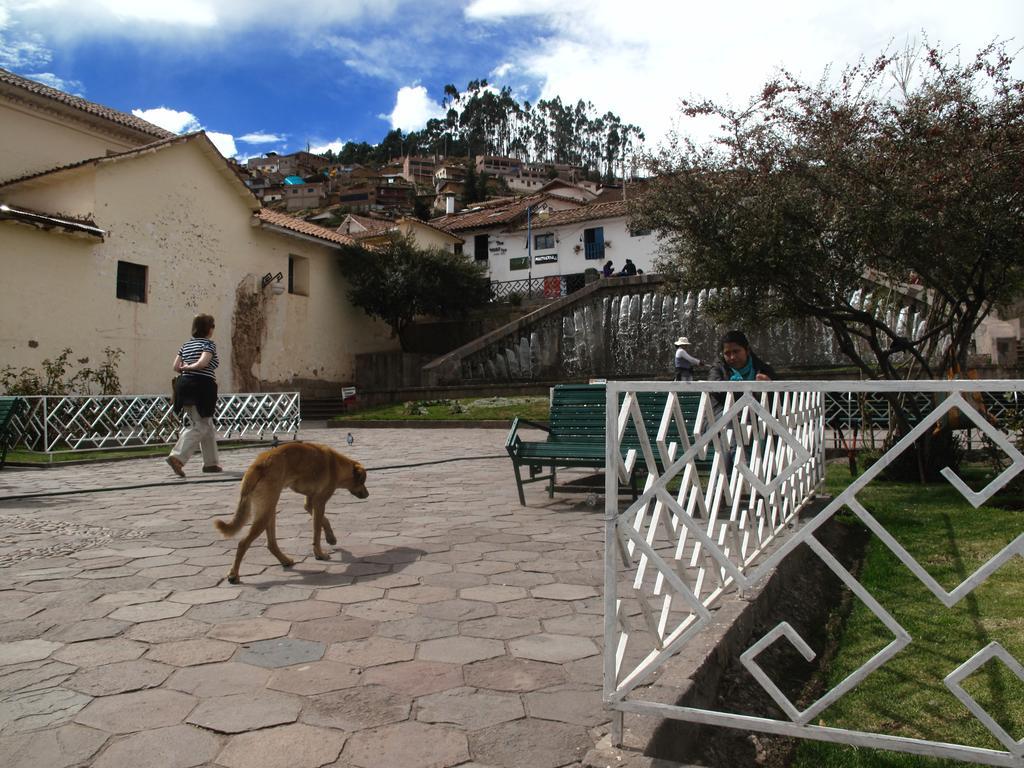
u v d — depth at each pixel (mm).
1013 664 2025
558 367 26297
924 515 6137
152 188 21078
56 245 18219
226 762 2326
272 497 4516
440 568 4648
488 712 2672
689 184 8188
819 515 2248
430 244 34938
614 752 2363
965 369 7648
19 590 4184
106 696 2797
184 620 3664
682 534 3039
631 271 33562
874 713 2938
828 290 7562
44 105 20609
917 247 6785
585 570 4594
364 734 2512
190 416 9453
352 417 20719
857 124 7250
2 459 10766
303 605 3902
